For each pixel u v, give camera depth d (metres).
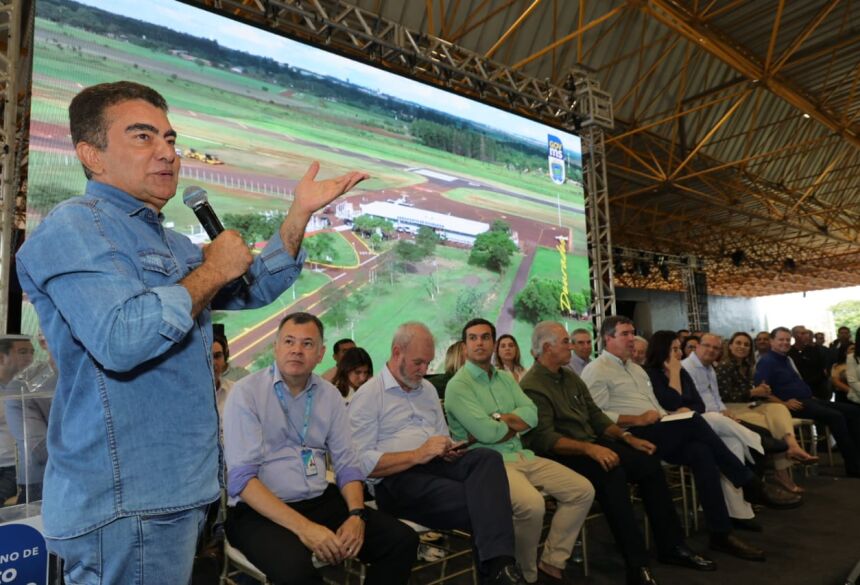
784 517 3.65
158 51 4.48
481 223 6.24
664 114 10.78
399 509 2.37
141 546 0.85
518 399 2.91
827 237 18.11
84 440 0.84
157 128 0.97
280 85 5.18
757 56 9.58
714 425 3.53
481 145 6.29
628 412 3.47
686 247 19.38
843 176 14.96
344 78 5.55
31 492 1.58
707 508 3.05
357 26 5.38
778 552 2.98
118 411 0.85
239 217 4.84
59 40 3.95
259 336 4.93
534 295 6.48
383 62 5.43
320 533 1.81
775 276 24.81
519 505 2.45
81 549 0.84
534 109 6.48
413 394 2.64
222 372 3.19
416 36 5.34
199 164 4.68
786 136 12.85
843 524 3.43
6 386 1.59
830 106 11.27
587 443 2.78
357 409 2.55
